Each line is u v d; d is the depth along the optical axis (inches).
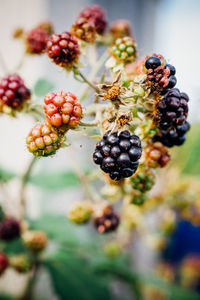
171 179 11.6
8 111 9.0
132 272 12.3
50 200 15.7
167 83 7.1
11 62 16.6
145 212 12.1
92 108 7.9
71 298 10.5
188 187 11.5
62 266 11.2
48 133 7.2
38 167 16.5
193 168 12.1
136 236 14.2
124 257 13.2
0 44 16.6
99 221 9.8
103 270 12.1
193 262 15.7
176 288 11.9
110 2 20.3
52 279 10.9
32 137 7.2
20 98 8.8
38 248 10.7
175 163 12.1
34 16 17.1
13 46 16.6
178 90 7.3
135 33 20.9
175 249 17.9
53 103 7.1
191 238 17.7
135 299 13.2
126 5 20.6
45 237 11.0
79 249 12.0
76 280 10.9
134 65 8.5
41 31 10.4
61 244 11.4
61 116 7.1
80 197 18.2
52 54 8.1
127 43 8.4
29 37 10.4
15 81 8.8
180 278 16.1
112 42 10.2
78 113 7.1
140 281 11.9
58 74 17.8
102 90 7.2
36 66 17.0
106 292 10.9
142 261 19.4
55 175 12.2
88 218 9.9
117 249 12.3
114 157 6.9
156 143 8.1
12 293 13.4
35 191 16.2
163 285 11.9
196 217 11.7
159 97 7.3
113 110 7.2
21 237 10.7
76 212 9.9
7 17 16.7
